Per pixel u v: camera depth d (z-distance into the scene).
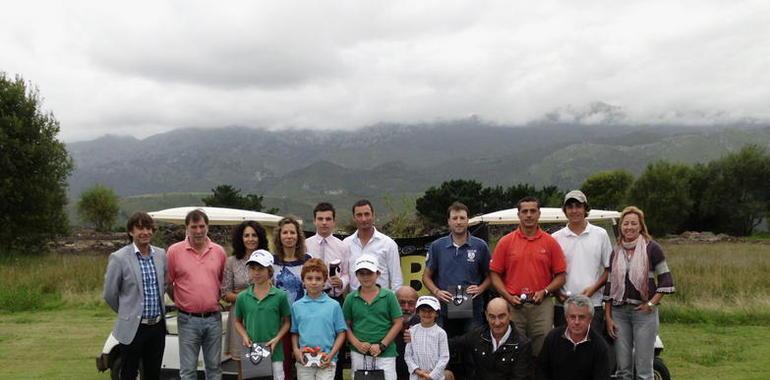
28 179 27.56
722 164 53.59
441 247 6.47
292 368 6.09
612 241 7.43
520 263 6.19
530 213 6.16
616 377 6.03
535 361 5.80
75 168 29.88
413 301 6.11
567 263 6.29
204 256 6.19
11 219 27.30
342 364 6.66
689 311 11.97
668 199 52.50
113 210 54.12
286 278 6.25
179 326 6.12
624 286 5.93
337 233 8.04
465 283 6.34
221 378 6.38
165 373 7.02
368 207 6.48
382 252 6.49
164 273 6.14
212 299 6.11
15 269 17.94
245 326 5.90
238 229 6.41
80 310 13.73
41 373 8.38
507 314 5.67
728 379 8.02
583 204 6.25
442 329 5.97
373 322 5.81
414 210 13.10
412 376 5.88
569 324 5.40
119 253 5.98
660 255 5.90
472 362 5.91
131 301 5.96
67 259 21.23
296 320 5.82
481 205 33.25
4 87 27.33
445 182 33.50
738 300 12.48
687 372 8.39
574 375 5.46
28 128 27.80
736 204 52.44
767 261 17.94
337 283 6.38
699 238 40.94
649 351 5.90
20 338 10.76
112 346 6.89
